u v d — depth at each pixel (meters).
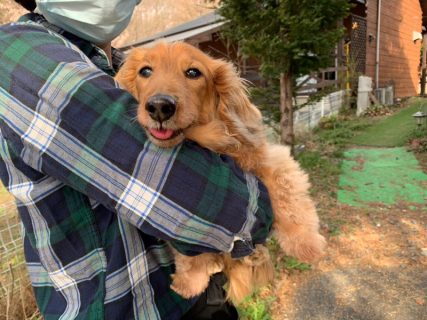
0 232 0.77
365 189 1.55
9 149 0.27
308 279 0.97
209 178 0.27
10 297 0.68
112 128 0.26
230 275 0.39
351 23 3.49
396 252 1.08
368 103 3.49
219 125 0.32
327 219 1.27
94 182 0.26
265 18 1.38
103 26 0.33
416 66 5.32
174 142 0.27
